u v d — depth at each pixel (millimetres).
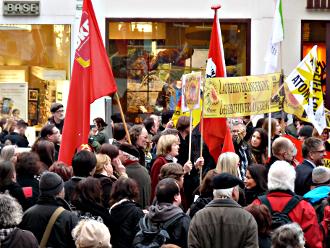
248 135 16578
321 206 11336
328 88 24656
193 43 24469
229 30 24500
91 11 14328
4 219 8836
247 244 9586
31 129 22172
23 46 23938
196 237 9672
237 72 24484
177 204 10383
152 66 24391
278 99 15117
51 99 23906
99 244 8547
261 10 24250
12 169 11008
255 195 11617
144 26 24391
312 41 24656
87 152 11391
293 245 8383
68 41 23875
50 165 12898
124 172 12461
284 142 12820
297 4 24469
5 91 23797
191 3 24438
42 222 9922
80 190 10562
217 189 9805
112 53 24344
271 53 17422
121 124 14711
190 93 14141
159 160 13461
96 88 14203
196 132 15312
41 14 23844
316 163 12711
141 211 10758
